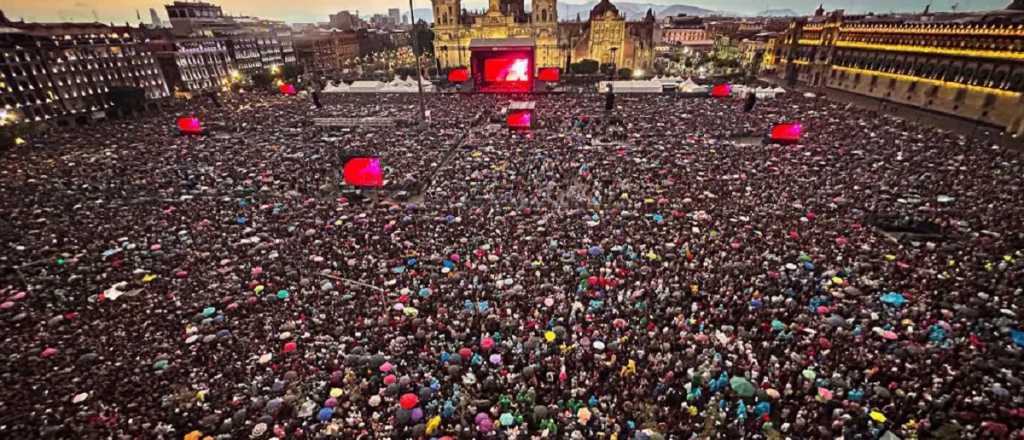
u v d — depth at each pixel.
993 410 19.33
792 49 137.25
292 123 79.62
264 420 19.95
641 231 35.75
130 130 77.88
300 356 23.73
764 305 26.84
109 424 19.62
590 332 24.97
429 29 199.38
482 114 85.19
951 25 84.00
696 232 35.03
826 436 18.64
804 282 28.44
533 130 72.19
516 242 35.00
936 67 87.25
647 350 23.73
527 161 53.81
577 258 32.50
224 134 73.56
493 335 25.02
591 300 27.72
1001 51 73.25
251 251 34.22
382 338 24.95
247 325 26.20
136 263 32.84
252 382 22.11
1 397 20.97
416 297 28.66
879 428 18.97
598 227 36.69
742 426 19.77
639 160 52.66
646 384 21.80
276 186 48.75
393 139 66.75
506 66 111.31
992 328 23.75
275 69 158.00
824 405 20.25
